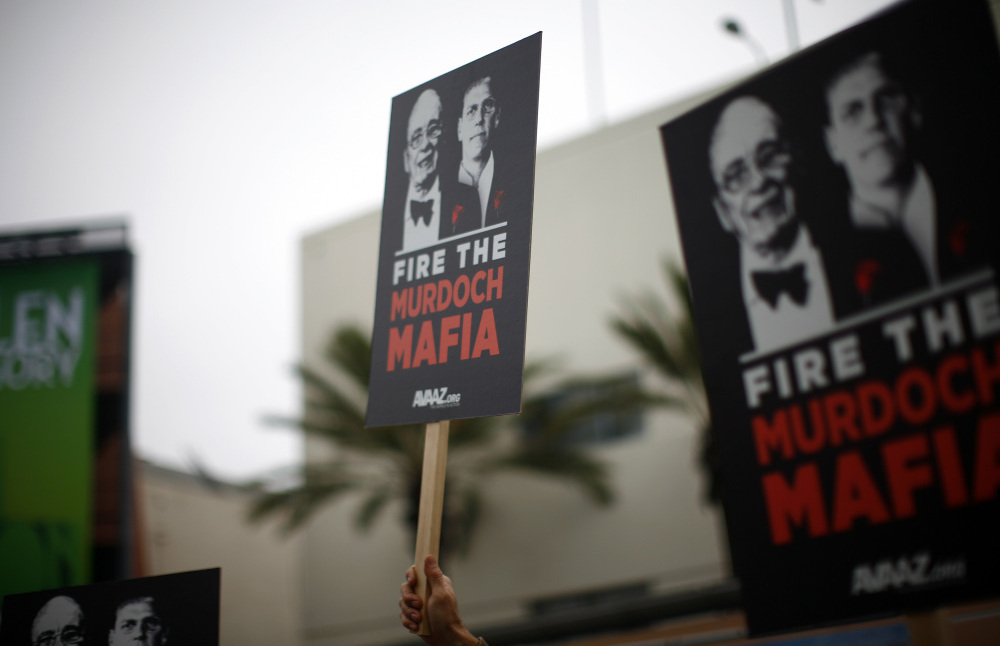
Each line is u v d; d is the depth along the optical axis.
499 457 13.63
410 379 2.96
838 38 2.79
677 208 3.21
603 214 14.84
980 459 2.39
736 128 3.05
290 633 20.19
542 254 15.25
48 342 9.56
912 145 2.60
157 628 2.92
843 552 2.62
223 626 17.98
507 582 14.66
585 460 13.20
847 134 2.75
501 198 2.94
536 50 3.03
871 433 2.61
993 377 2.39
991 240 2.43
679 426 13.74
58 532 9.09
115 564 9.10
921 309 2.54
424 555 2.63
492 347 2.80
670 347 12.32
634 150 14.75
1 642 2.99
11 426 9.33
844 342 2.71
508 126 3.01
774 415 2.84
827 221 2.78
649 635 11.39
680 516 13.48
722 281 3.04
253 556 19.50
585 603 14.03
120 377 9.66
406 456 13.63
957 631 5.27
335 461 14.48
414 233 3.15
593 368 14.43
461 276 2.96
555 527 14.50
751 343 2.93
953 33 2.53
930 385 2.51
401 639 15.50
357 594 16.19
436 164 3.17
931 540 2.45
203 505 18.12
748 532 2.84
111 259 9.81
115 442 9.48
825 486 2.69
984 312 2.42
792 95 2.90
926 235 2.55
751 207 2.99
